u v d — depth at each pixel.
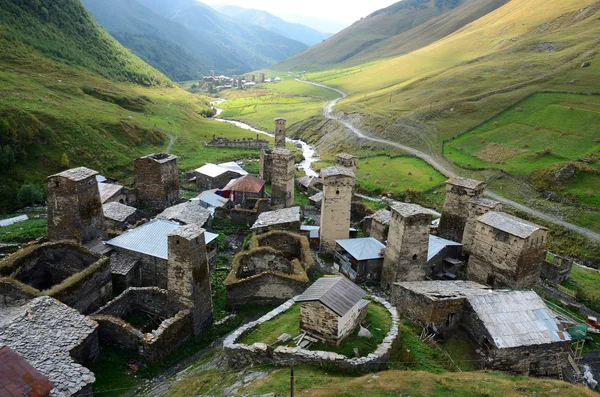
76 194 44.94
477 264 50.50
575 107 114.75
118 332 32.88
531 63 159.00
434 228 66.25
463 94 148.50
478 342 33.50
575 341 37.44
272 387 23.66
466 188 58.75
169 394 27.06
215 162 110.50
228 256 55.56
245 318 40.72
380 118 149.25
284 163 72.00
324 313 27.52
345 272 52.56
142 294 38.44
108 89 150.00
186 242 34.44
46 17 172.62
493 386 24.89
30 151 82.25
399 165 110.94
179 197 79.81
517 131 112.75
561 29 193.88
